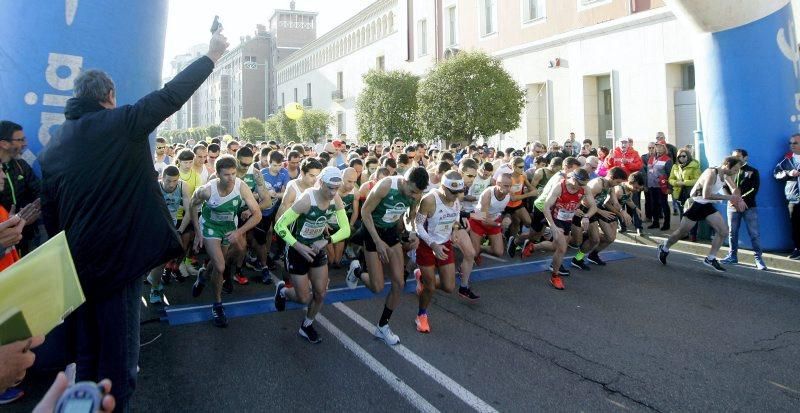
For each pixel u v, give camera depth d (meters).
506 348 4.27
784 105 7.68
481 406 3.28
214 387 3.56
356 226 7.05
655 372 3.79
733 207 7.29
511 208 7.79
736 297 5.73
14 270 1.32
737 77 7.72
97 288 2.34
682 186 9.33
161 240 2.49
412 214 4.97
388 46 37.25
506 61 21.77
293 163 7.42
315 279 4.27
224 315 4.84
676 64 15.75
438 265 4.72
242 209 6.09
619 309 5.33
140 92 3.97
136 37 3.92
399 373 3.79
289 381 3.65
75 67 3.66
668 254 7.86
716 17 7.63
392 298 4.39
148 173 2.48
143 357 4.08
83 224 2.28
